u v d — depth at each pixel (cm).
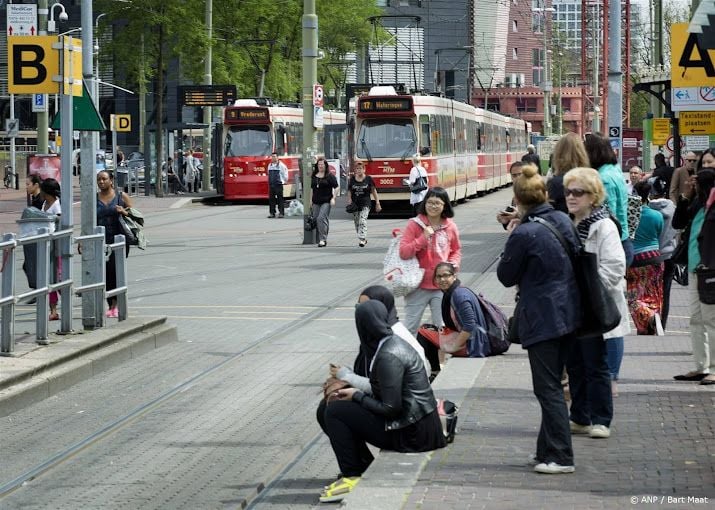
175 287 2659
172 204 6025
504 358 1616
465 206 6016
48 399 1523
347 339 1955
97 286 1902
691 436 1122
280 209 5225
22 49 1858
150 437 1306
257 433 1316
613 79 3547
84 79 1981
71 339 1781
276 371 1686
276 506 1034
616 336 1159
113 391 1570
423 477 979
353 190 3675
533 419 1208
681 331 1888
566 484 949
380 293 1068
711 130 2752
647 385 1404
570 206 1105
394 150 5025
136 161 8219
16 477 1142
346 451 1051
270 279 2795
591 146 1258
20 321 1994
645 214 1772
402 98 5009
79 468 1176
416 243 1605
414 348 1052
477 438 1124
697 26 1581
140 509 1027
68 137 1897
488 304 1616
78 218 5038
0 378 1474
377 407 1038
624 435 1130
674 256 1492
